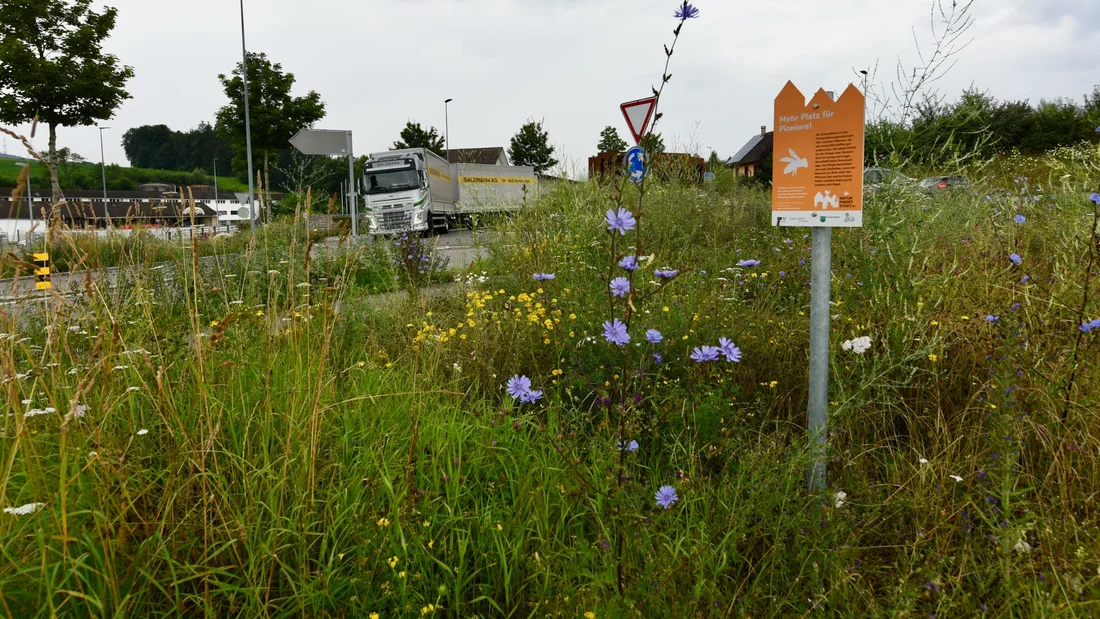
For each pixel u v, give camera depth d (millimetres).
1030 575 2049
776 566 2199
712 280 5305
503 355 4082
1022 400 2920
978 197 5781
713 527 2248
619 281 2045
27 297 2881
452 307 5535
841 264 4824
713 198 10172
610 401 2576
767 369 3848
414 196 22281
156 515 2090
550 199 8773
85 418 2383
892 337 3498
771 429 3275
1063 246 4109
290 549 2203
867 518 2393
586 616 1856
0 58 21172
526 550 2381
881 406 3207
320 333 3418
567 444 2609
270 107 27594
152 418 2654
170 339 3143
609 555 2004
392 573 2121
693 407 2977
